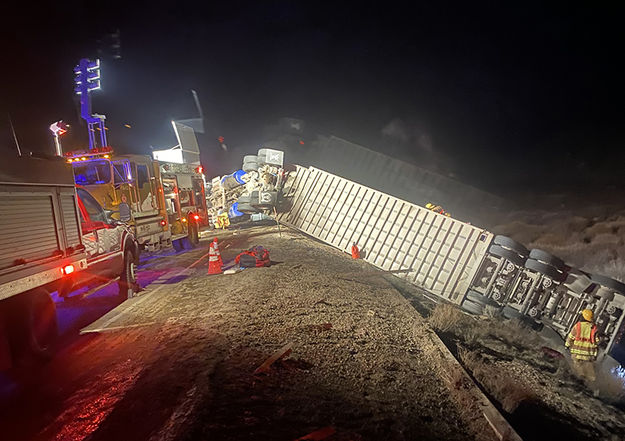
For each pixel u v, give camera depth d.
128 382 4.59
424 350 6.40
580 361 7.65
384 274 13.52
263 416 3.81
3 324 4.85
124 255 8.60
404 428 4.14
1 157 4.79
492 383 6.18
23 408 4.25
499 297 11.05
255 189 18.47
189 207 16.42
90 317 7.50
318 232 16.83
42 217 5.55
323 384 4.82
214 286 9.07
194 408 3.68
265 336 6.01
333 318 7.18
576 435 5.39
